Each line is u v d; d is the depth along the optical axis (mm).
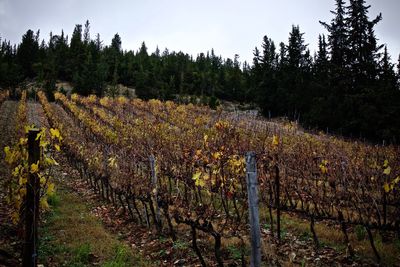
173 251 6836
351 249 6680
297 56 54906
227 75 88125
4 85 69875
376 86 35625
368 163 12859
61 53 88438
